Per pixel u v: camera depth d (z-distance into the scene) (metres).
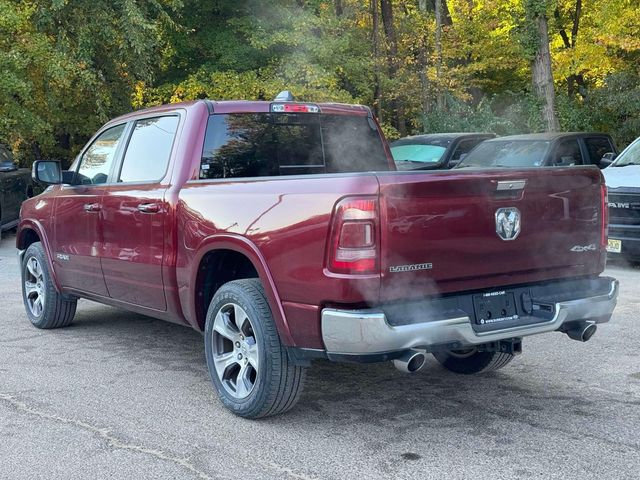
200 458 4.19
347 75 23.98
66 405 5.11
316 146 6.02
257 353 4.66
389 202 4.07
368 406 5.09
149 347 6.73
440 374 5.87
